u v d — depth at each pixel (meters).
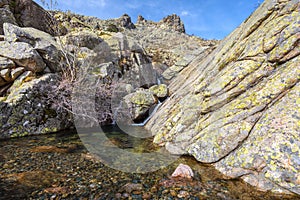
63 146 5.62
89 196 3.01
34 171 3.83
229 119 4.25
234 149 3.89
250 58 4.57
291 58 3.87
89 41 12.22
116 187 3.31
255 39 4.75
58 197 2.96
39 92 7.30
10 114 6.40
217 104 4.79
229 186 3.31
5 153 4.77
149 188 3.29
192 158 4.64
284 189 2.96
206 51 11.35
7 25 8.07
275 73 4.03
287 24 4.07
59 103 7.80
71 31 13.70
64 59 9.29
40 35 9.38
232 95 4.55
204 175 3.74
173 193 3.12
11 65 7.17
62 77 8.55
